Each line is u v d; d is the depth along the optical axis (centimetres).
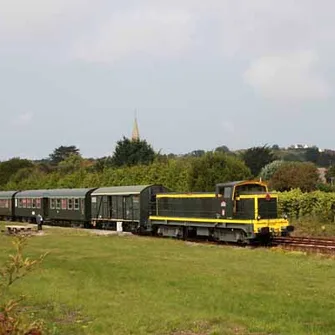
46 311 1225
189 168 4622
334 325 1073
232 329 1053
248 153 9112
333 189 5959
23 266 754
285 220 2883
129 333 1032
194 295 1355
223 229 3027
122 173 5706
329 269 1797
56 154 13075
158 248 2548
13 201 5772
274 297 1327
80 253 2330
